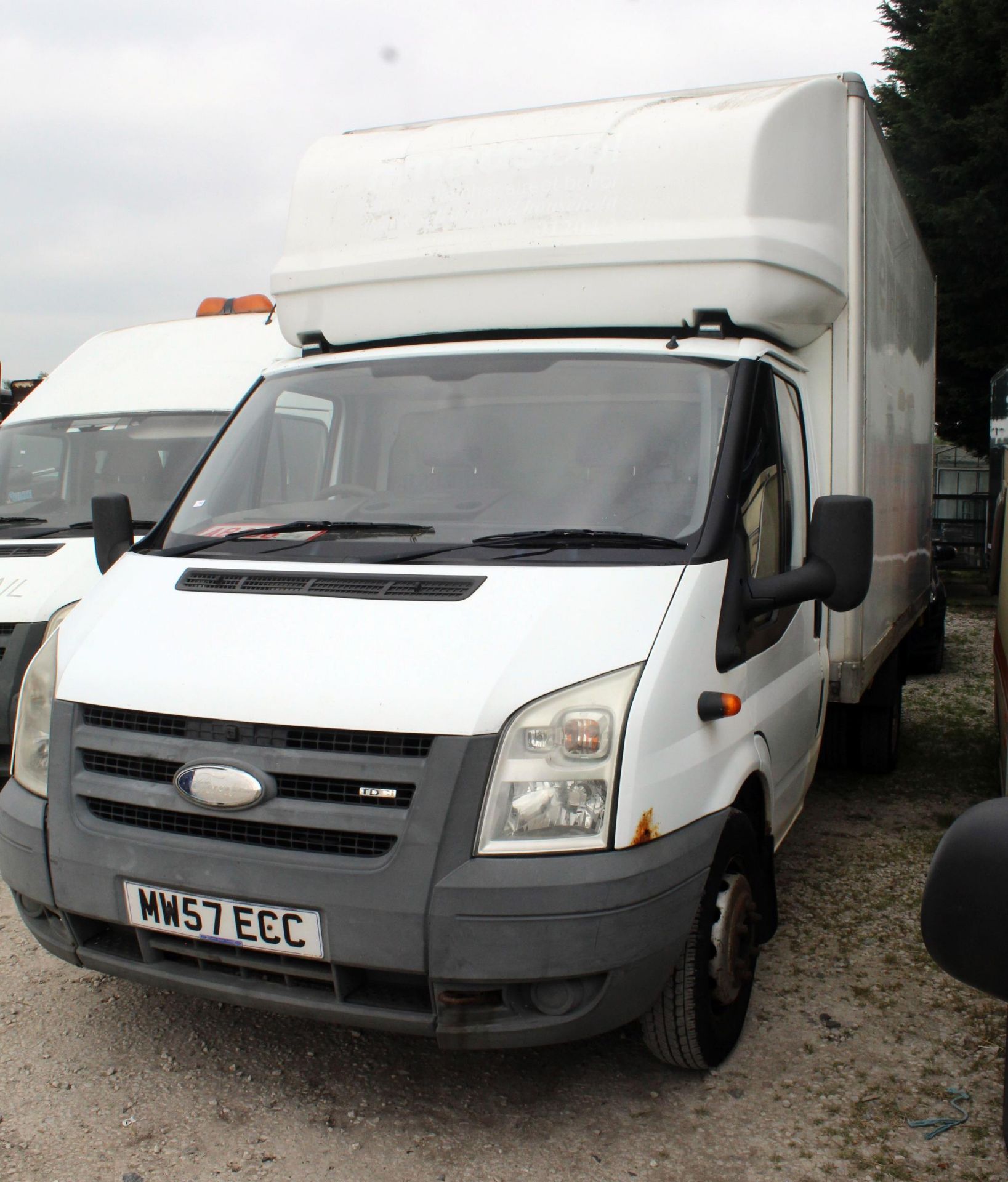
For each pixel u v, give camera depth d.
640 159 4.01
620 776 2.88
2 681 5.40
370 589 3.27
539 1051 3.65
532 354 3.98
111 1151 3.09
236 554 3.64
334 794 2.93
